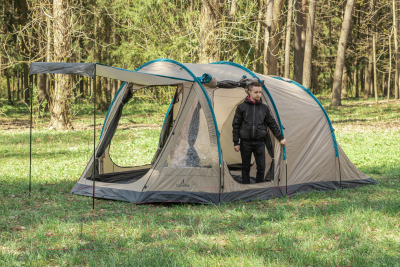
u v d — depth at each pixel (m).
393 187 7.14
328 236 4.46
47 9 17.14
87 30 26.12
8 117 24.22
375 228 4.67
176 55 16.91
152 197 5.93
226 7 14.47
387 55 33.78
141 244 4.19
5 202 5.90
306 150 7.06
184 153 6.18
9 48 24.89
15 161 9.87
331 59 36.09
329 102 32.84
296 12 25.77
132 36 21.59
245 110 6.37
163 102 16.69
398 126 16.66
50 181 7.53
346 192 6.84
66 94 17.27
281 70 36.72
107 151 7.42
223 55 16.75
